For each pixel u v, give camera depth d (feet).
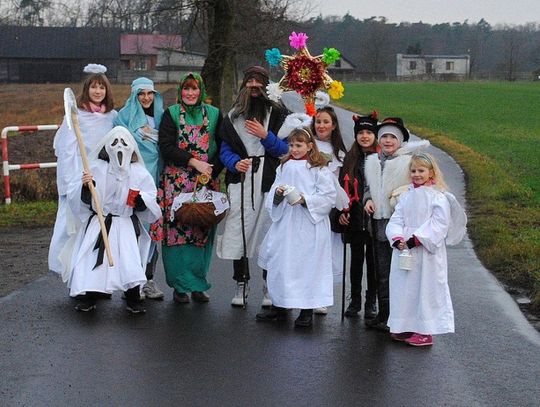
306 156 24.43
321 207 23.93
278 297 24.06
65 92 25.30
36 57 266.16
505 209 45.09
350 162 24.91
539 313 25.72
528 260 32.01
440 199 22.45
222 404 17.84
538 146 86.79
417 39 490.08
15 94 169.58
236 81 107.04
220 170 26.73
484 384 19.31
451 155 75.72
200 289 26.53
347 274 30.60
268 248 24.41
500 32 486.38
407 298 22.43
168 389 18.72
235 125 25.82
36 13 270.26
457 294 27.96
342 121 109.50
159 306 26.20
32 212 44.75
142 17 89.66
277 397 18.29
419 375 19.89
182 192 26.25
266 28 92.22
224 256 25.95
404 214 22.74
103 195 24.94
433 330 22.18
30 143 65.51
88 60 266.36
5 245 36.47
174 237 26.25
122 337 22.67
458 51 481.46
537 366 20.67
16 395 18.29
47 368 20.06
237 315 25.23
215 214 25.66
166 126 26.16
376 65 358.23
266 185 25.93
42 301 26.55
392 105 156.66
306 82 26.02
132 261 24.89
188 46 96.78
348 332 23.65
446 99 176.76
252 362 20.70
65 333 22.98
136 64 274.98
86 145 26.63
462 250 35.17
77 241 25.50
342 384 19.20
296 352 21.57
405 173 23.47
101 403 17.85
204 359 20.88
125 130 25.12
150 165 26.37
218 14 84.28
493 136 98.17
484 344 22.49
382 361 20.94
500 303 26.76
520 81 304.50
